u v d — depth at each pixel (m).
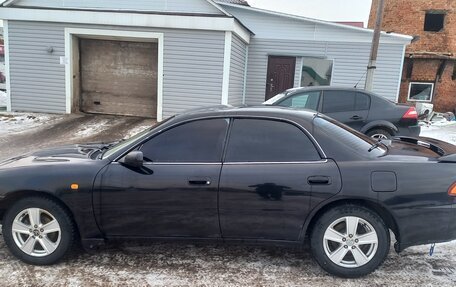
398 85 14.46
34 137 9.62
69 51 12.24
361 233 3.28
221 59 11.91
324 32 14.45
